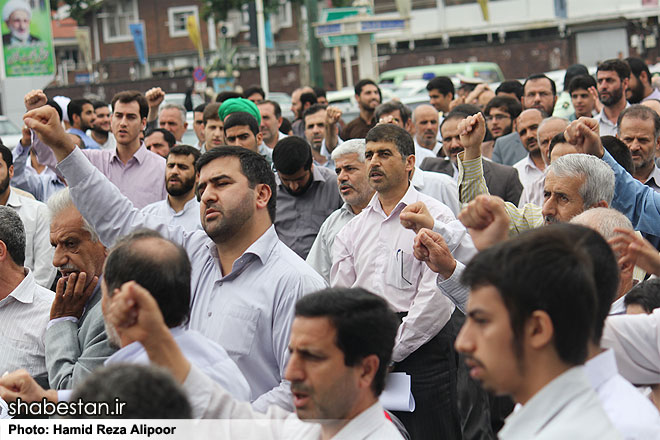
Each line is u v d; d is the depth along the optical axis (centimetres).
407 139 664
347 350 350
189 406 275
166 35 5825
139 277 379
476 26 4919
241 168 507
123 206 546
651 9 4491
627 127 759
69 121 1280
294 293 502
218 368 390
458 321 650
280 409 375
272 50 5512
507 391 284
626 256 415
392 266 651
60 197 560
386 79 3019
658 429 305
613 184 561
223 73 4047
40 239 850
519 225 658
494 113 1188
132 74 5828
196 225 823
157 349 327
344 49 4619
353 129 1238
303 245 864
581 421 275
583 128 582
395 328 365
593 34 4600
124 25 5894
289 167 848
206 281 522
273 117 1182
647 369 408
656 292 447
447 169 969
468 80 1892
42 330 575
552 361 280
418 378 639
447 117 971
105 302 386
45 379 574
